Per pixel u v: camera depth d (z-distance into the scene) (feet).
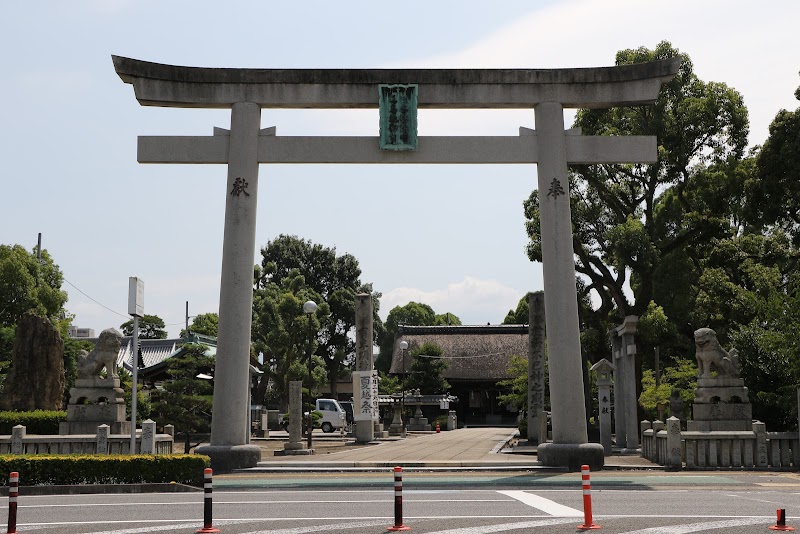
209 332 251.39
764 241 125.59
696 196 138.51
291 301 208.74
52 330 109.50
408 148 73.56
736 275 132.98
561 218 74.02
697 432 73.56
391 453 97.91
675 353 146.20
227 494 54.08
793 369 77.25
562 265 73.67
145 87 73.67
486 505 46.42
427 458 85.40
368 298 131.13
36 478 58.08
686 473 69.26
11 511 36.68
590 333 142.10
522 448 106.42
